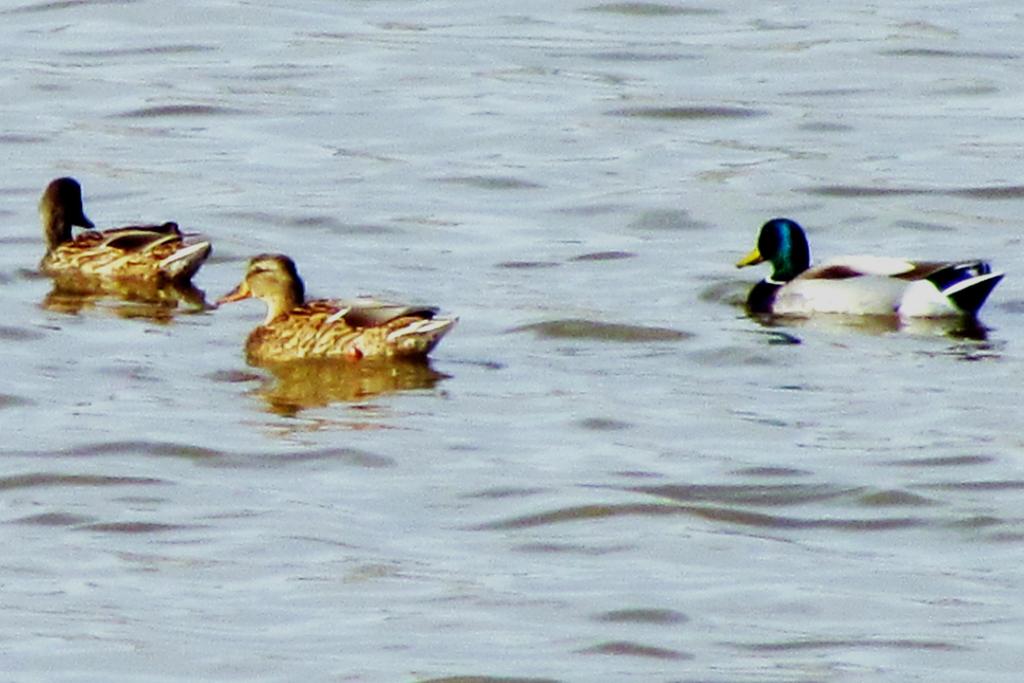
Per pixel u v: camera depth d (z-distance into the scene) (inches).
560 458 781.3
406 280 1005.8
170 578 681.6
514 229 1103.6
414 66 1421.0
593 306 962.7
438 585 678.5
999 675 623.8
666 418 821.9
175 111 1318.9
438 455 780.6
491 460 776.9
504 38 1493.6
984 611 666.2
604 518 733.9
